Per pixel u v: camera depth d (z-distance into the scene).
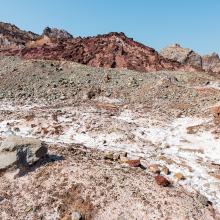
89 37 79.19
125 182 17.05
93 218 15.10
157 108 34.41
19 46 84.69
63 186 16.45
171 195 16.61
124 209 15.51
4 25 110.12
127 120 29.91
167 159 21.22
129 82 44.22
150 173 18.83
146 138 25.64
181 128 28.28
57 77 45.03
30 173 17.25
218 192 18.00
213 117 29.77
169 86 41.81
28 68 46.69
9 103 34.81
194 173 19.81
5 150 17.34
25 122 27.05
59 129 26.02
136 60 71.94
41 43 80.19
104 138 24.86
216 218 15.91
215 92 40.59
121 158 19.92
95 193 16.16
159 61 71.88
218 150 23.66
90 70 49.00
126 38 77.50
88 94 38.75
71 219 14.86
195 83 49.62
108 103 36.03
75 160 18.72
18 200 15.87
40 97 37.56
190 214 15.55
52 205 15.62
